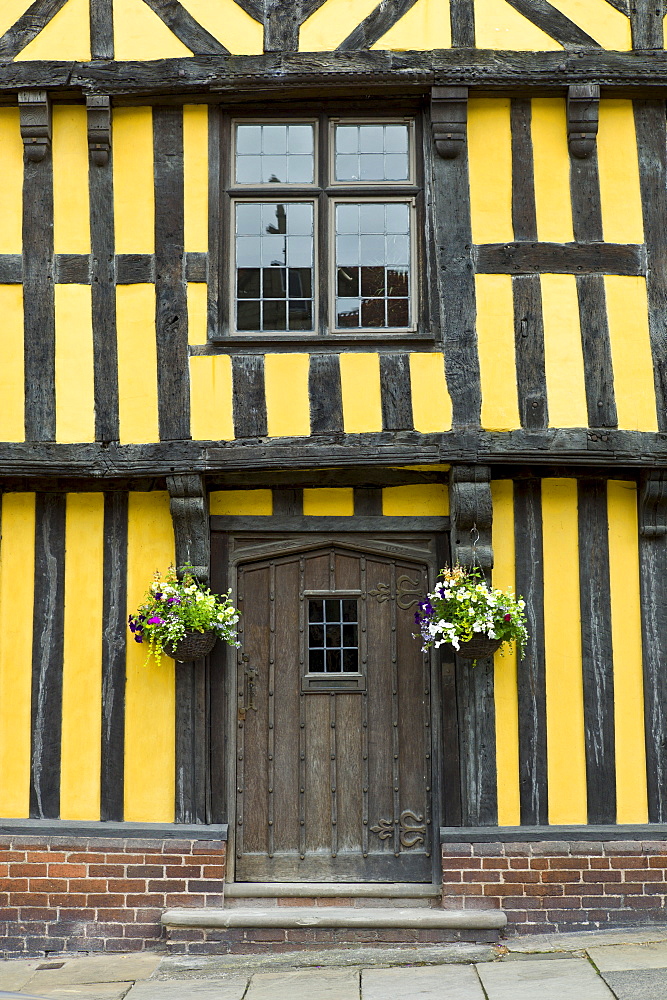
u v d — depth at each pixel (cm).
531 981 475
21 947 544
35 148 571
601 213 570
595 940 530
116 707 565
